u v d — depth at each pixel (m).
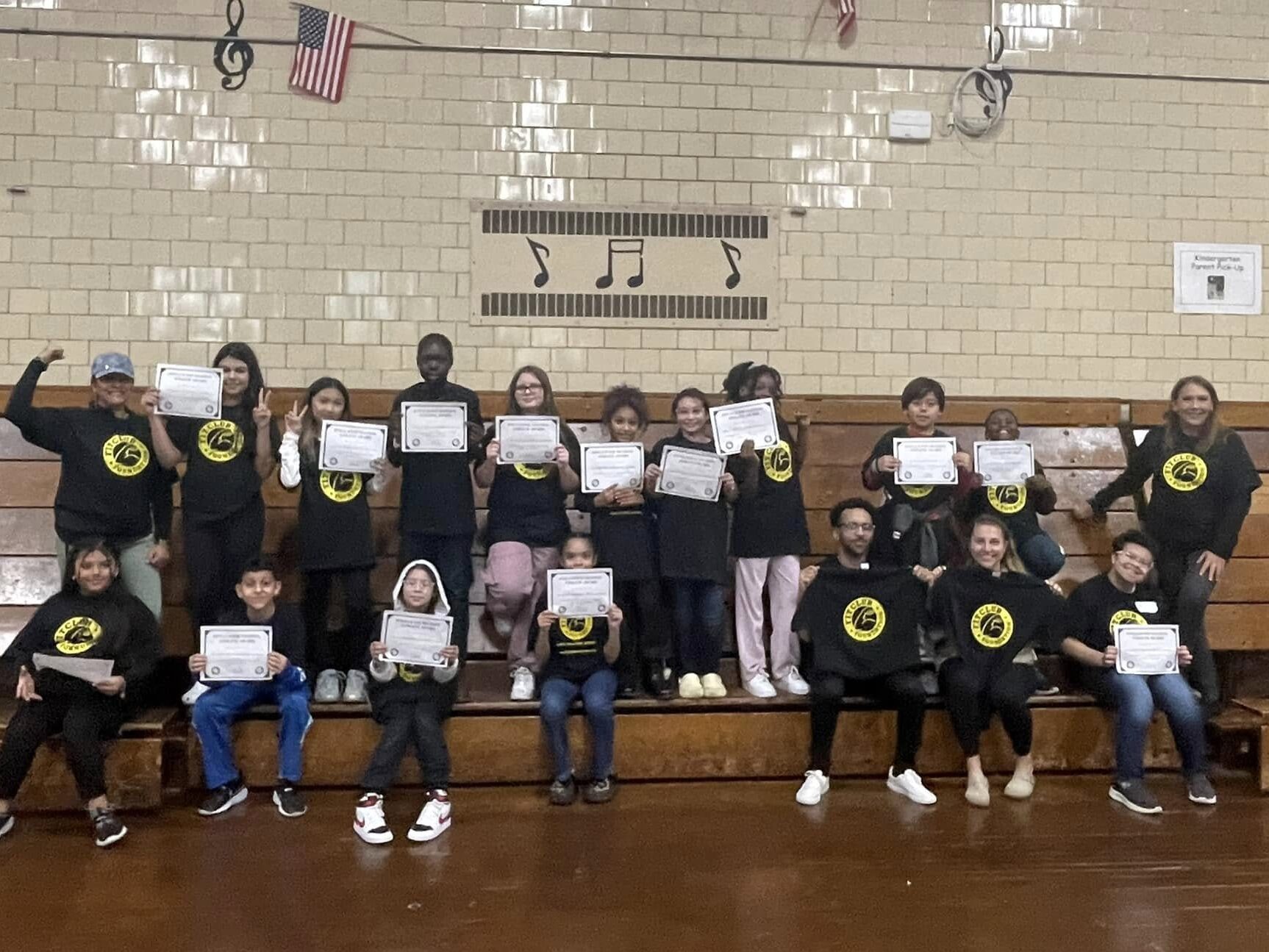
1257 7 5.86
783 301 5.68
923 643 4.35
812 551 5.05
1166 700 4.04
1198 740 4.00
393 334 5.50
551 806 3.90
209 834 3.59
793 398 5.35
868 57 5.71
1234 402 5.60
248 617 3.92
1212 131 5.85
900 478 4.49
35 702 3.62
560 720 3.93
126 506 4.09
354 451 4.23
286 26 5.44
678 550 4.30
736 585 4.53
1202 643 4.44
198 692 4.11
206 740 3.80
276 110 5.43
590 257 5.58
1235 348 5.82
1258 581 4.95
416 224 5.51
